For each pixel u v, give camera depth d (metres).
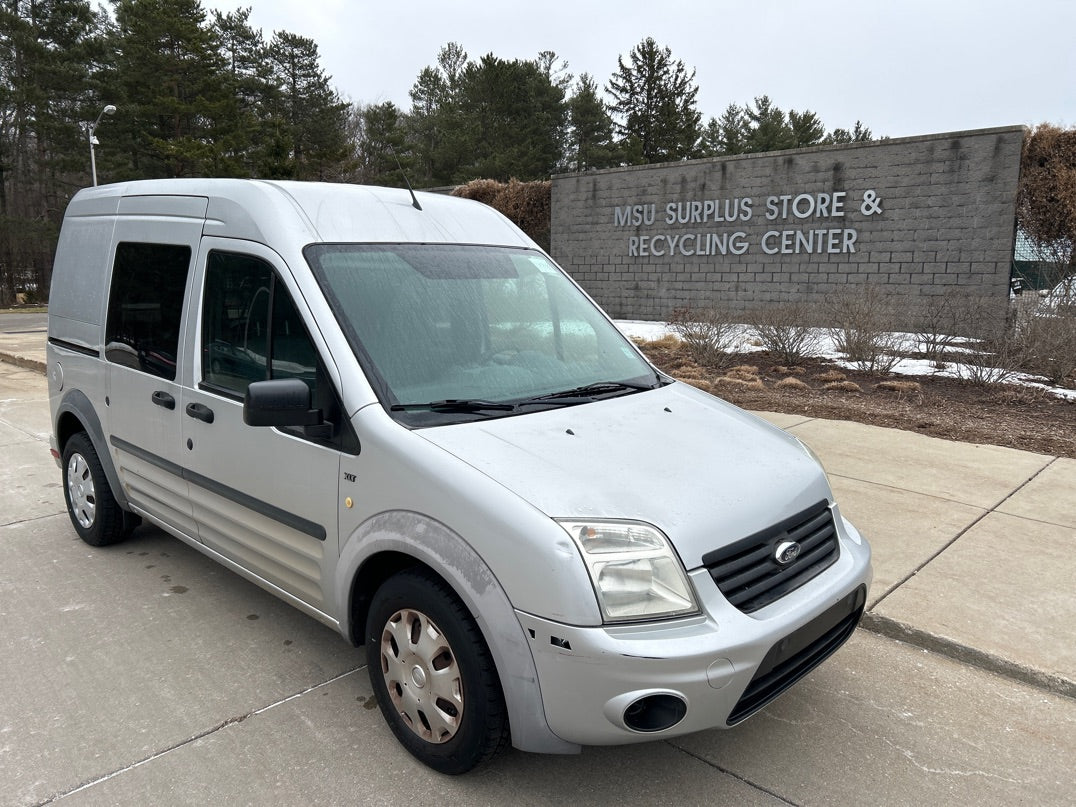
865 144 15.24
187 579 4.69
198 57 44.03
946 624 3.95
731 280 17.61
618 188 19.27
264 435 3.38
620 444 2.97
